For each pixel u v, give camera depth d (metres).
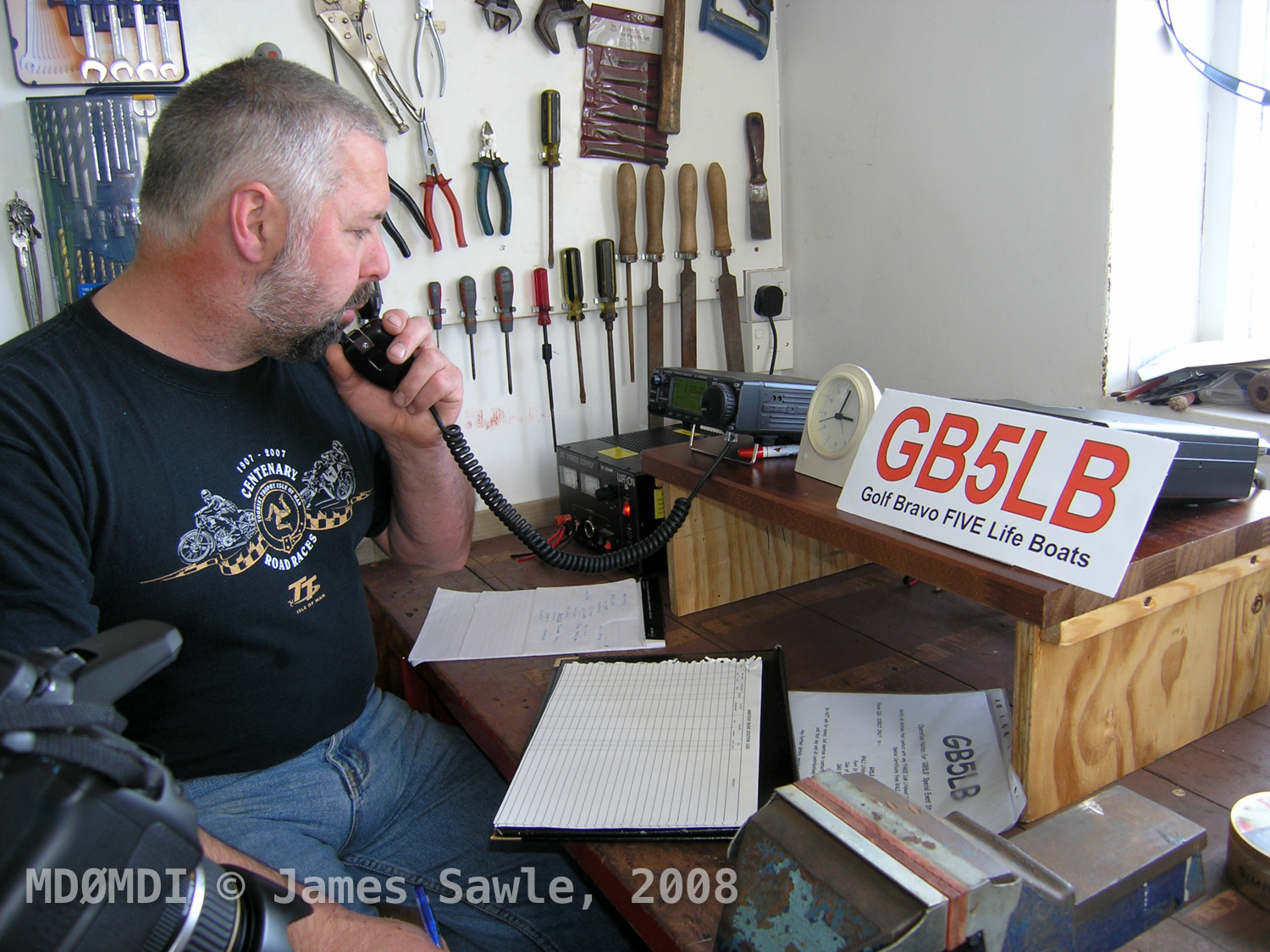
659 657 1.14
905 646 1.23
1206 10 1.43
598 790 0.87
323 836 1.04
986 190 1.61
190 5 1.49
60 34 1.43
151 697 0.95
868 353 1.94
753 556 1.42
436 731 1.24
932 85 1.66
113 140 1.42
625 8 1.79
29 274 1.48
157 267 0.89
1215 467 0.89
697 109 1.93
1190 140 1.48
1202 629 0.93
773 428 1.25
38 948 0.30
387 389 1.06
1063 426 0.83
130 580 0.90
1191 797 0.86
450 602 1.46
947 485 0.92
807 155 1.99
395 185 1.62
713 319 2.07
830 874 0.54
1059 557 0.80
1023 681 0.82
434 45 1.65
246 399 0.99
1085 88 1.41
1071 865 0.64
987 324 1.66
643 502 1.51
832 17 1.84
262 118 0.83
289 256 0.87
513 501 1.92
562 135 1.80
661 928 0.72
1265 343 1.46
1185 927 0.68
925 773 0.90
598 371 1.95
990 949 0.52
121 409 0.89
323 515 1.06
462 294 1.74
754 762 0.90
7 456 0.79
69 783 0.33
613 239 1.90
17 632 0.76
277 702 1.01
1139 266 1.47
